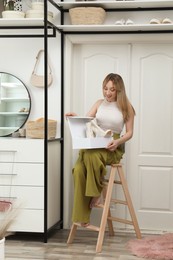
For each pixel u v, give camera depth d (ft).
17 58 14.11
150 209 13.80
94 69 14.05
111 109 11.93
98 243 11.14
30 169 12.06
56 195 13.37
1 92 14.11
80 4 12.84
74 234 12.00
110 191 11.43
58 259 10.41
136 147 13.82
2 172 12.21
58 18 13.83
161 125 13.71
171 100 13.66
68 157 13.85
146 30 13.28
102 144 11.32
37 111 14.06
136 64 13.82
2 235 3.66
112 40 13.62
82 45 14.06
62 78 13.79
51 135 12.89
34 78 13.97
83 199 11.68
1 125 14.05
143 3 12.59
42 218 12.03
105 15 13.38
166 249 11.06
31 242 12.09
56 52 13.91
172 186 13.67
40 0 13.64
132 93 13.84
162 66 13.69
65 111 13.91
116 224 13.93
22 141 12.07
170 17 13.33
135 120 13.82
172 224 13.67
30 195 12.08
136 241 11.93
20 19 12.39
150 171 13.78
